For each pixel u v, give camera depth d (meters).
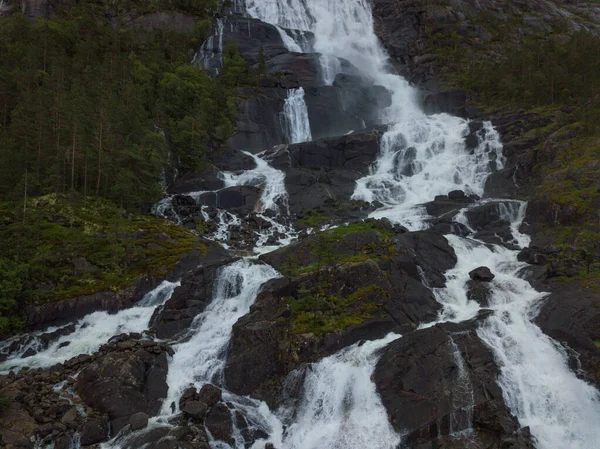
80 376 26.09
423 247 36.41
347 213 47.53
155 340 29.73
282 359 26.88
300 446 23.44
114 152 45.56
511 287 32.53
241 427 23.88
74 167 45.47
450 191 49.81
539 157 50.66
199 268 33.94
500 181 50.47
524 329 28.33
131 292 33.69
